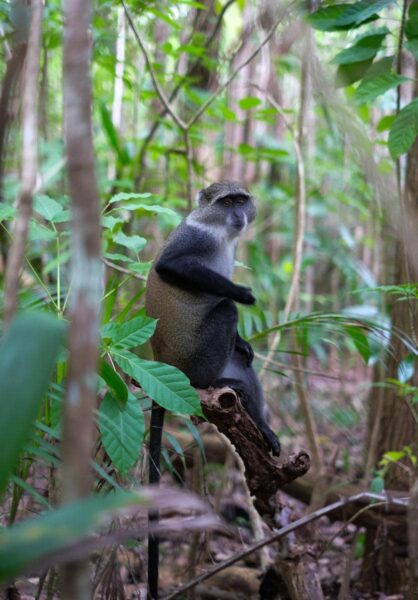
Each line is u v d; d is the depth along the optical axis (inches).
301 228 250.5
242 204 212.7
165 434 171.5
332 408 335.0
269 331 187.8
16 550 53.2
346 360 395.9
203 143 345.1
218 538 236.2
